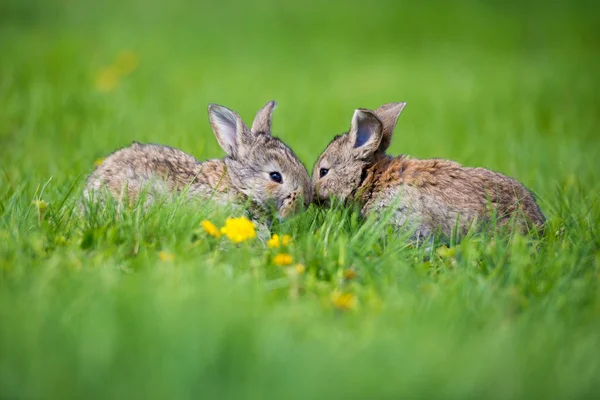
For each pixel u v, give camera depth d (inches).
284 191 434.6
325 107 837.2
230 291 297.6
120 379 240.7
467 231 412.8
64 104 757.9
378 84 983.6
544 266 351.9
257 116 474.9
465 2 1635.1
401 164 440.5
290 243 365.7
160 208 380.5
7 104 751.7
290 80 1003.9
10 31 1250.0
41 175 514.3
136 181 423.5
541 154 649.0
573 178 534.3
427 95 917.8
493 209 413.4
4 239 346.6
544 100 904.3
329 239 379.2
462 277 331.9
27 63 928.9
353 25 1441.9
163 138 629.9
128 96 821.9
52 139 664.4
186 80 943.7
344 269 343.3
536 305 313.3
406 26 1441.9
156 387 237.6
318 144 663.8
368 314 297.6
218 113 448.5
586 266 360.2
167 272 310.2
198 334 257.4
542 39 1378.0
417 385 244.1
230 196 434.0
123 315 269.9
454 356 260.8
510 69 1120.8
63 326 267.0
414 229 399.2
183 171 434.9
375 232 377.7
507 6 1621.6
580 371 261.3
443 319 288.8
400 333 276.8
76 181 426.9
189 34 1315.2
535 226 402.0
